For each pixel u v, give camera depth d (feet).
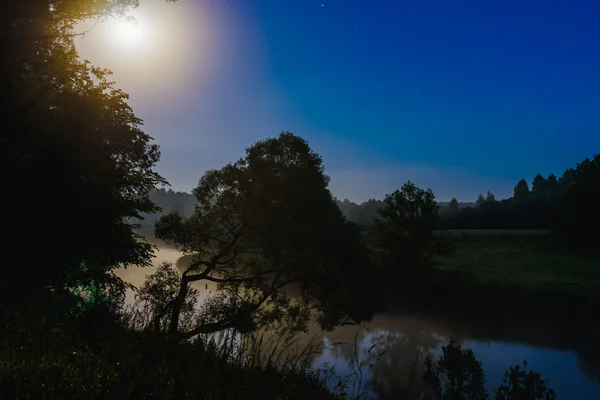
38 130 57.21
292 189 62.95
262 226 63.31
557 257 188.44
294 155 68.44
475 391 43.01
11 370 10.20
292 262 64.54
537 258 187.01
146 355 14.90
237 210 65.67
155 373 12.32
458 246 228.84
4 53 53.26
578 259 182.19
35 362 11.03
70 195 56.29
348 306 65.62
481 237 249.14
